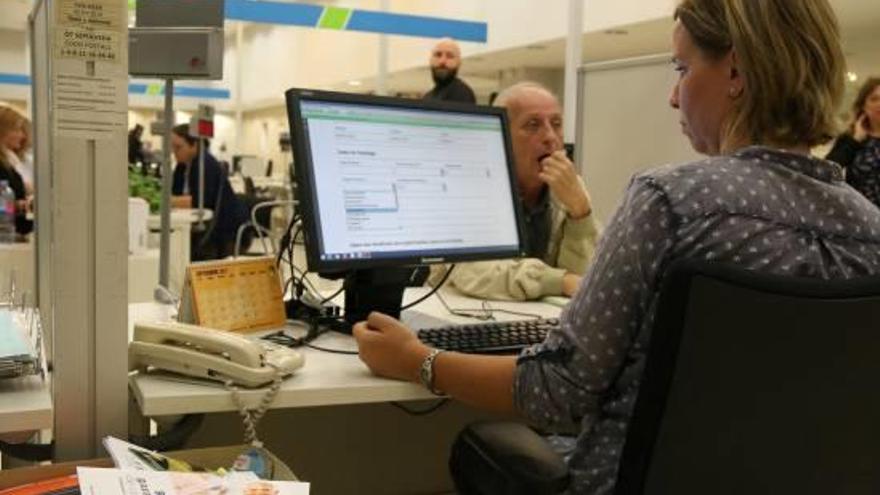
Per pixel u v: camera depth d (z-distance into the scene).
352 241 1.46
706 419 0.87
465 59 8.15
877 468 0.96
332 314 1.58
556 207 2.12
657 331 0.86
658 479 0.89
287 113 1.41
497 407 1.12
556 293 1.96
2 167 4.43
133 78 1.85
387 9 5.73
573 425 1.13
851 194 1.03
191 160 5.22
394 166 1.54
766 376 0.86
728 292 0.83
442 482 2.05
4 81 8.98
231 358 1.14
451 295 2.00
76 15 1.10
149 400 1.08
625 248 0.97
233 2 3.94
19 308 1.51
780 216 0.96
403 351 1.19
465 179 1.65
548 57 7.89
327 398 1.16
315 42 10.72
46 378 1.16
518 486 1.05
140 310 1.73
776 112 0.99
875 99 3.12
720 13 1.00
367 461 1.97
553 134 2.11
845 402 0.90
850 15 4.84
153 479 0.93
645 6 5.70
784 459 0.90
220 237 5.08
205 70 1.82
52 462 1.14
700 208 0.95
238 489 0.94
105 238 1.15
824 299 0.85
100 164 1.13
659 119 2.92
